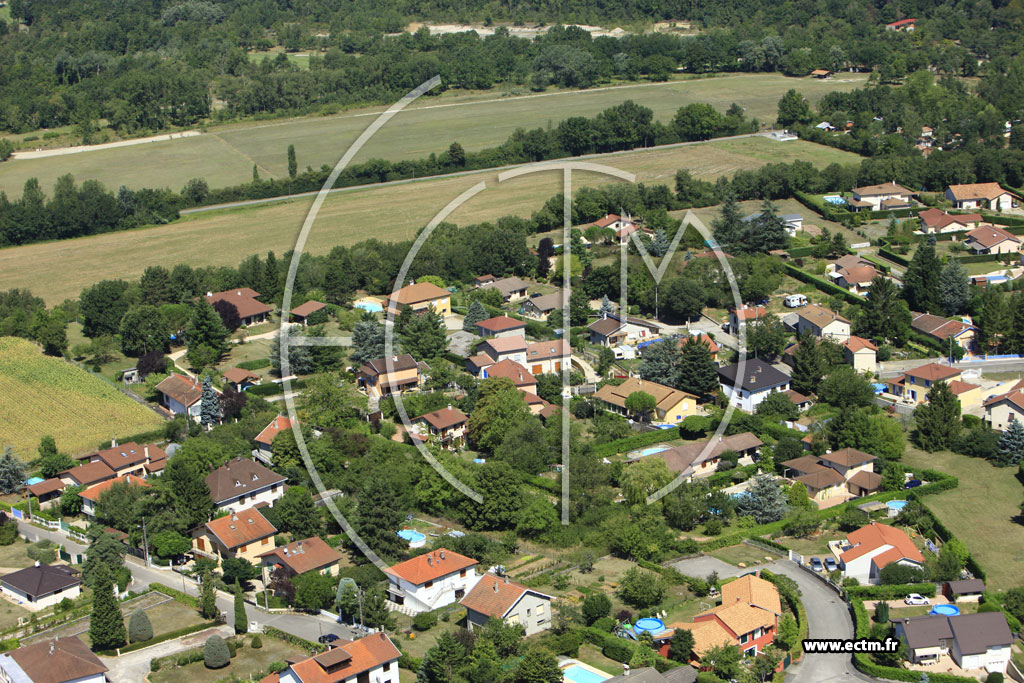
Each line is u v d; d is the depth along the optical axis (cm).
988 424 14612
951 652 9662
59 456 14162
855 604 10281
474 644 9225
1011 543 11744
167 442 14875
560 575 11025
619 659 9500
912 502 12450
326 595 10681
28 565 11906
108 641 10019
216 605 10831
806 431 14375
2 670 9381
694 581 10781
